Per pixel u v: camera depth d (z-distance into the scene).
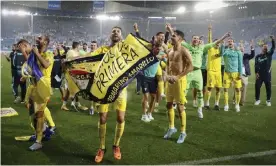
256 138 5.99
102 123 4.69
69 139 5.67
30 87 5.13
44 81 4.97
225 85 8.54
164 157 4.90
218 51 8.42
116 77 4.48
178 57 5.60
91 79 4.54
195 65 7.45
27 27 48.31
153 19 51.03
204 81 9.36
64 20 51.06
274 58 31.84
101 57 4.60
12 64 9.02
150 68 6.95
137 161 4.73
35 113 5.05
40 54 5.06
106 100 4.52
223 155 5.04
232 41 8.49
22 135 5.85
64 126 6.53
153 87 7.09
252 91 12.59
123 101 4.72
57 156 4.85
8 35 45.94
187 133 6.23
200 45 7.61
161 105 9.09
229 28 47.16
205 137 6.00
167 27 5.66
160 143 5.57
